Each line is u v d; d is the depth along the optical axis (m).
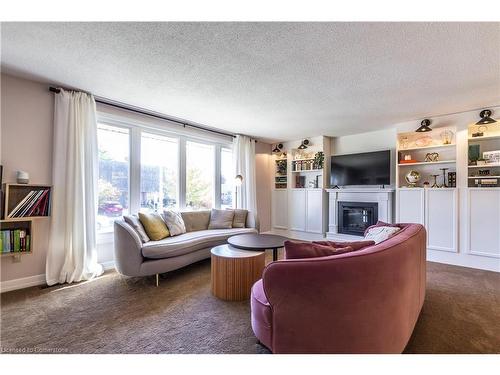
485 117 3.26
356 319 1.17
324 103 3.23
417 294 1.70
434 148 3.90
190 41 1.92
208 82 2.64
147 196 3.81
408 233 1.67
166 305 2.22
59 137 2.75
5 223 2.49
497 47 1.95
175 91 2.88
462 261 3.46
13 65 2.32
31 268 2.62
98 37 1.88
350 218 4.88
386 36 1.83
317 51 2.04
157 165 3.96
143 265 2.62
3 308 2.12
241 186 5.06
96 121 3.01
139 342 1.66
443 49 1.99
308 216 5.29
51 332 1.77
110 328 1.83
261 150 5.78
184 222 3.82
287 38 1.87
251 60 2.19
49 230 2.71
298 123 4.21
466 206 3.46
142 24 1.73
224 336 1.74
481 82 2.59
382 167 4.44
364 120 3.99
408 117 3.81
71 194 2.77
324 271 1.16
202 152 4.70
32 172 2.65
